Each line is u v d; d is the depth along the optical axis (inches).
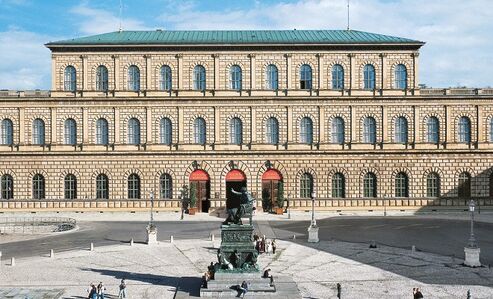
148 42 4052.7
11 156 4040.4
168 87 4101.9
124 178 4040.4
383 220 3644.2
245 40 4153.5
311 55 4101.9
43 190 4050.2
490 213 3949.3
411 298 1819.6
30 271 2193.7
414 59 4104.3
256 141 4045.3
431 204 4040.4
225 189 4040.4
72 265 2300.7
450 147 4057.6
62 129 4067.4
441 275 2130.9
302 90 4077.3
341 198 4033.0
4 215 3905.0
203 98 4035.4
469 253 2266.2
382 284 2000.5
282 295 1839.3
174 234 3088.1
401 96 4062.5
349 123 4067.4
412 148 4055.1
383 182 4050.2
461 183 4057.6
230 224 1973.4
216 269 1939.0
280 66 4094.5
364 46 4079.7
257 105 4055.1
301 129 4069.9
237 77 4101.9
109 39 4210.1
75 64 4101.9
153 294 1881.2
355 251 2586.1
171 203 4025.6
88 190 4040.4
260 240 2613.2
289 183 4037.9
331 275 2138.3
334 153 4040.4
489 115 4067.4
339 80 4114.2
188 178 4050.2
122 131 4055.1
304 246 2714.1
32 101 4055.1
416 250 2596.0
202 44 4047.7
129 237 2987.2
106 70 4106.8
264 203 4050.2
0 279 2065.7
